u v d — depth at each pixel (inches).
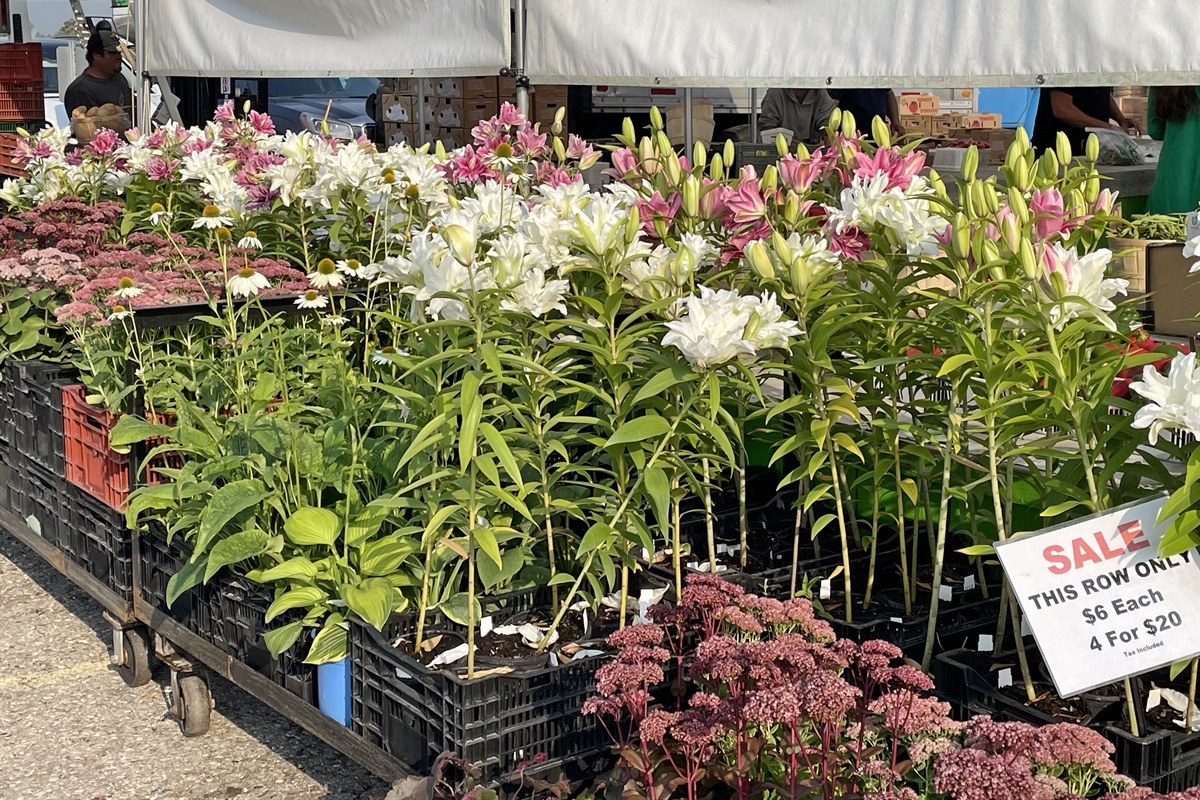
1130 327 115.3
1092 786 100.2
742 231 134.6
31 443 195.0
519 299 117.9
